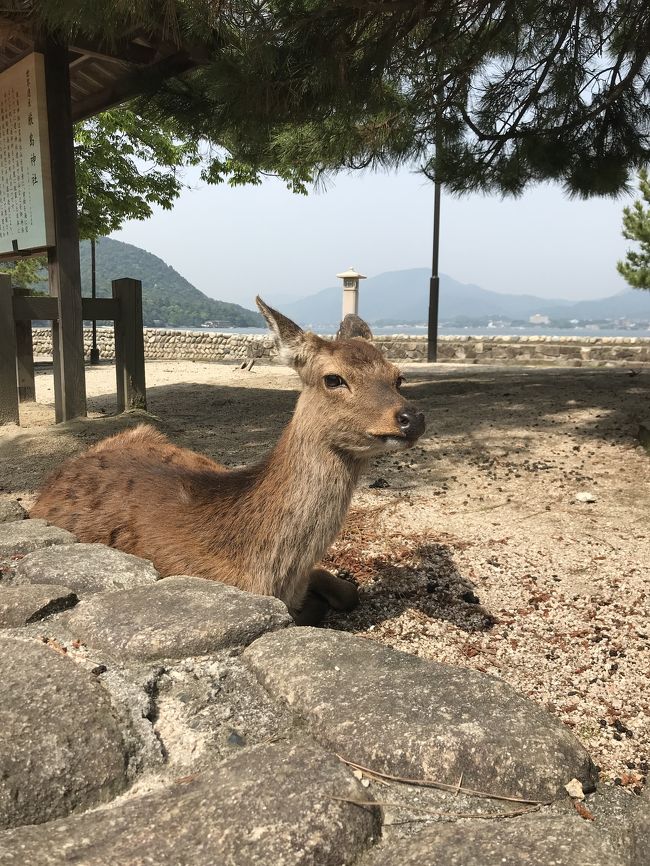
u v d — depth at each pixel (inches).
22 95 302.5
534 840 56.4
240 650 90.0
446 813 62.2
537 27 323.6
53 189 302.2
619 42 350.6
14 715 69.0
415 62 319.9
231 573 126.0
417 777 65.6
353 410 121.0
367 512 206.1
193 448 288.7
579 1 301.9
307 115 311.7
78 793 63.7
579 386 433.7
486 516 202.7
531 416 345.4
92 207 753.0
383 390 121.9
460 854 54.7
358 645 87.6
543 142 380.2
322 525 125.9
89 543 134.0
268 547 124.2
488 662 121.7
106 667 83.9
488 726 69.9
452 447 288.0
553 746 68.5
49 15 231.8
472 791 64.7
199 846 54.4
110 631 90.7
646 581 155.4
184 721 75.1
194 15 234.4
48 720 69.1
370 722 70.8
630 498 218.5
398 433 118.6
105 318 322.7
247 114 303.0
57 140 300.2
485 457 271.3
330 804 58.7
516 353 769.6
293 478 124.4
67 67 301.6
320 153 361.4
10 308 300.5
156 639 88.2
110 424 307.7
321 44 268.5
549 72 354.6
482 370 626.5
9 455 265.0
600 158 390.0
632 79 350.6
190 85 347.6
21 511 161.0
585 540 181.9
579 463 261.3
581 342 744.3
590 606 143.6
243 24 246.1
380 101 318.0
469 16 309.1
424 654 125.2
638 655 123.2
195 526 130.7
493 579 158.2
